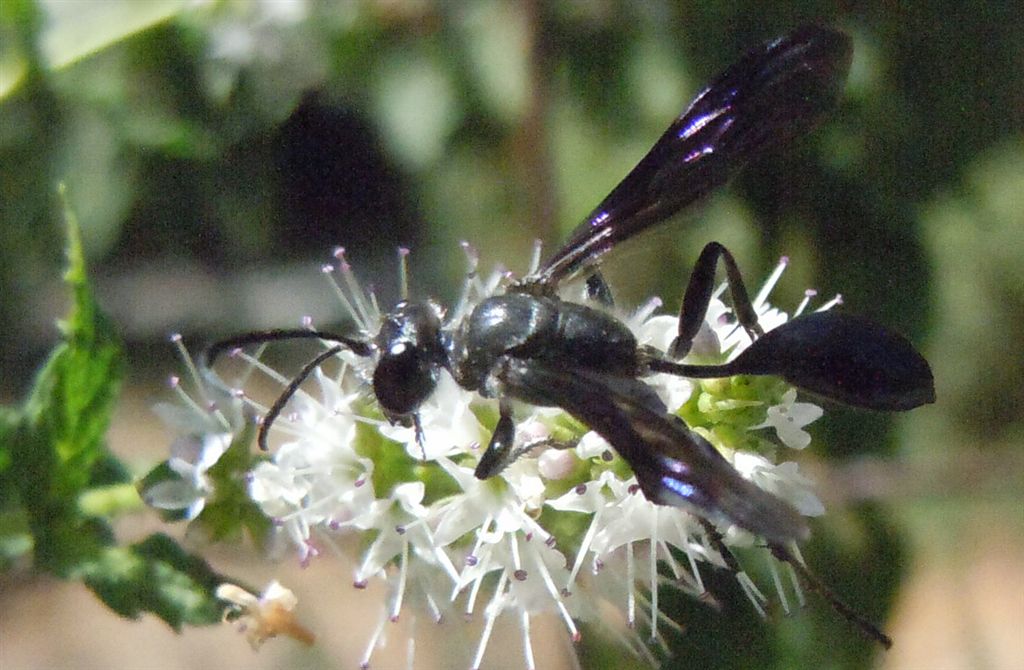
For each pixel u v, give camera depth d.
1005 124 0.14
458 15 0.15
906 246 0.14
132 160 0.15
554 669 0.14
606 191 0.14
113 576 0.12
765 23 0.14
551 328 0.11
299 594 0.17
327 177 0.18
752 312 0.11
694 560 0.12
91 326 0.12
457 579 0.11
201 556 0.12
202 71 0.14
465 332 0.11
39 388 0.12
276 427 0.12
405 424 0.11
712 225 0.14
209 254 0.19
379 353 0.11
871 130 0.14
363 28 0.14
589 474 0.11
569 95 0.14
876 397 0.11
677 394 0.11
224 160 0.17
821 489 0.14
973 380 0.14
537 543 0.11
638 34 0.14
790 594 0.13
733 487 0.11
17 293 0.18
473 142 0.15
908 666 0.17
